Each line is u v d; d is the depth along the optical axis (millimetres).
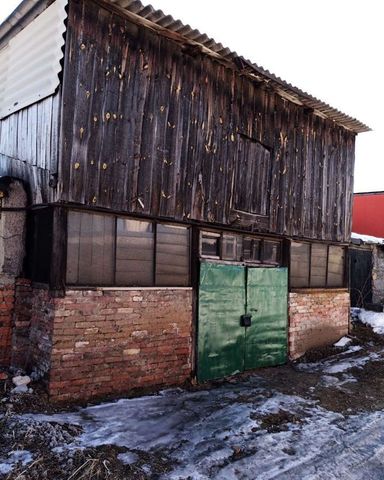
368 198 18219
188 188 6527
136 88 5816
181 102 6406
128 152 5738
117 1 5262
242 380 6996
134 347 5809
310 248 9234
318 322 9227
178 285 6480
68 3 5055
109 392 5539
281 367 8047
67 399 5133
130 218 5891
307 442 4672
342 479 3957
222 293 7059
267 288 8000
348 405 5980
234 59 6727
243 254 7750
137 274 5969
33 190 5668
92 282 5477
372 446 4676
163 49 6133
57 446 3957
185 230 6621
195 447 4332
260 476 3883
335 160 9766
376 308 12492
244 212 7492
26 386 5078
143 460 3941
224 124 7109
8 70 6523
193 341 6613
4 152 6594
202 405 5617
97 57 5383
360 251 13758
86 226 5438
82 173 5258
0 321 5480
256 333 7719
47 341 5152
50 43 5434
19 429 4121
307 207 8977
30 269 5699
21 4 5594
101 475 3561
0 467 3547
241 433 4754
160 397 5812
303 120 8867
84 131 5277
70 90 5125
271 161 8125
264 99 7922
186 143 6488
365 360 8500
